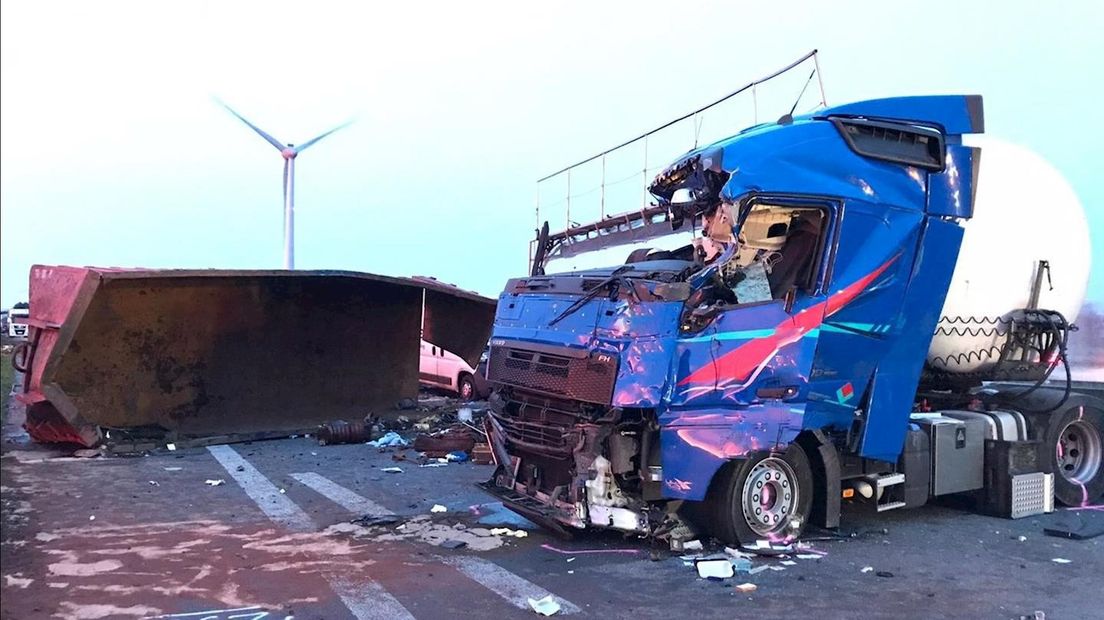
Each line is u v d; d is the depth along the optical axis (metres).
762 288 6.22
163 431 12.61
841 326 6.48
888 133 6.79
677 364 5.84
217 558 6.20
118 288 12.34
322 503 8.28
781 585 5.59
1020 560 6.32
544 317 6.70
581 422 6.16
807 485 6.75
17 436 13.16
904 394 6.93
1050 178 8.27
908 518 7.81
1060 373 9.07
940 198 6.98
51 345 11.23
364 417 14.69
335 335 14.71
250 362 13.85
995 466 7.89
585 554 6.32
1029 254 7.96
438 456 11.35
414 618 4.90
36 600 5.19
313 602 5.18
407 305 15.50
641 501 6.21
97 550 6.42
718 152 6.14
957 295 7.71
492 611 5.03
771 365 6.20
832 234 6.41
